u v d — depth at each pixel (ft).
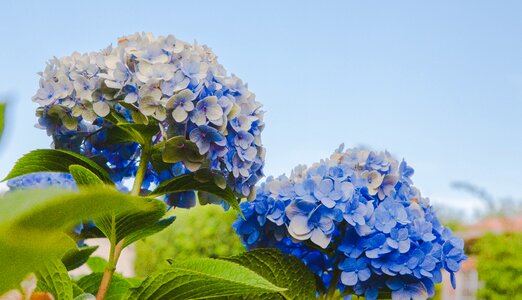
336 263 2.29
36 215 0.48
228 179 2.03
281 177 2.40
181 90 1.90
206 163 1.96
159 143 1.99
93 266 2.89
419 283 2.18
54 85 2.02
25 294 1.05
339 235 2.28
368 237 2.19
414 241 2.21
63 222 0.51
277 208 2.29
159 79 1.89
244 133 2.00
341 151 2.43
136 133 2.00
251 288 1.72
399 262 2.17
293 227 2.19
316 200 2.20
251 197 2.12
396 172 2.34
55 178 2.49
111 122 2.02
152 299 1.77
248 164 2.01
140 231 2.04
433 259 2.18
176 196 2.26
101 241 5.84
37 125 2.07
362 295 2.29
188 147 1.92
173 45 2.02
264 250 2.18
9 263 0.51
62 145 2.17
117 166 2.27
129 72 1.93
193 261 1.76
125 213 1.81
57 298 1.71
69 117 2.02
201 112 1.91
